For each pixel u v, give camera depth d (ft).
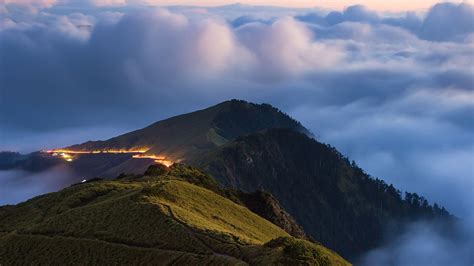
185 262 310.24
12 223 453.17
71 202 456.04
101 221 372.99
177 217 361.10
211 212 425.28
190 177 586.04
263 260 296.10
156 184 453.17
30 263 343.87
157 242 334.44
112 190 481.46
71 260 337.52
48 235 368.89
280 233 458.91
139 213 371.56
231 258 306.96
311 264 297.74
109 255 331.77
